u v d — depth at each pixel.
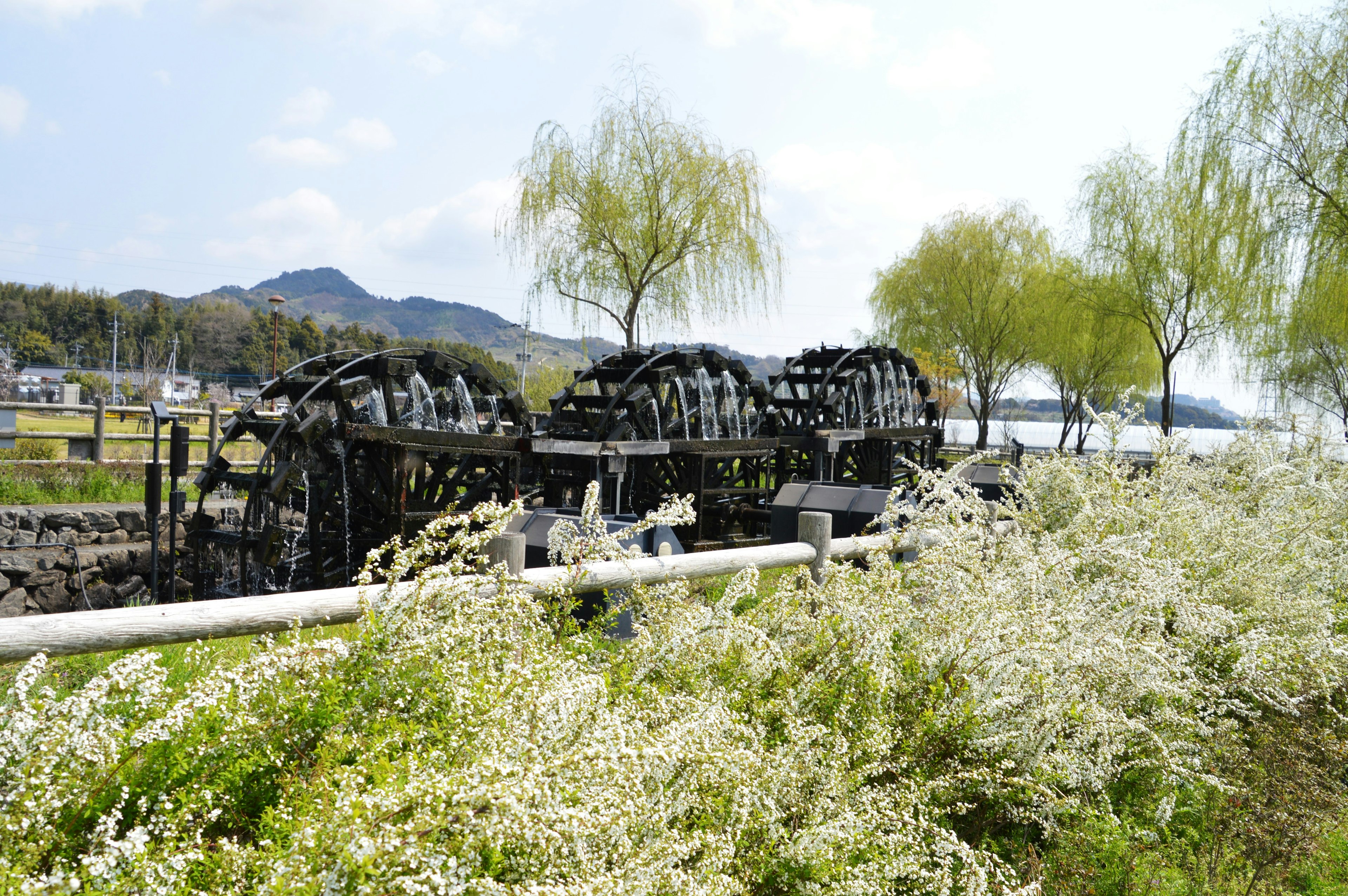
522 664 2.57
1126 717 3.69
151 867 1.50
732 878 2.24
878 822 2.63
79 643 2.32
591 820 1.76
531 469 10.72
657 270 16.39
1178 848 3.27
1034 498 6.33
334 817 1.55
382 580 8.12
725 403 12.88
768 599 3.81
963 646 3.45
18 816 1.55
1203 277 17.41
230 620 2.59
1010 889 2.57
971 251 25.67
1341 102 13.52
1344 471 7.83
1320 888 3.14
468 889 1.62
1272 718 4.21
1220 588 5.10
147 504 6.59
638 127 16.16
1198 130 16.02
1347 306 13.44
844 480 14.38
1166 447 6.40
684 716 2.66
